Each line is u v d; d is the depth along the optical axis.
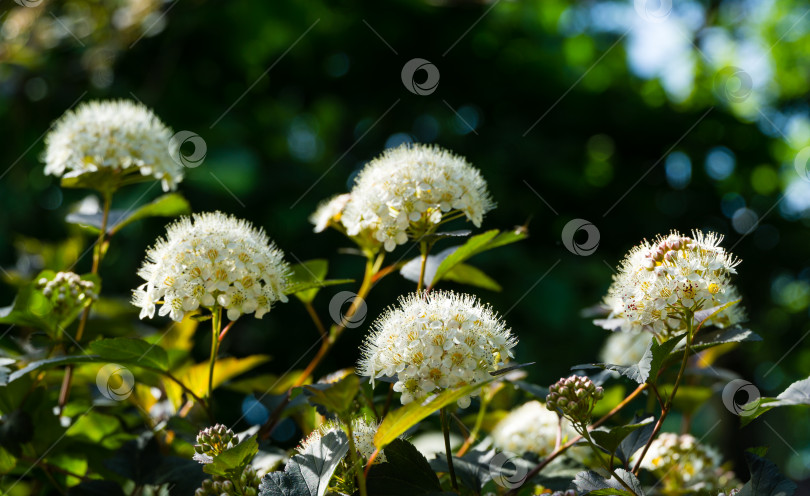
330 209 2.96
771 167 7.73
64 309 2.67
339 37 6.67
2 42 5.48
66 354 2.80
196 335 5.36
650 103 7.61
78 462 2.79
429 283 2.70
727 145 7.48
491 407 3.24
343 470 1.99
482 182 2.79
